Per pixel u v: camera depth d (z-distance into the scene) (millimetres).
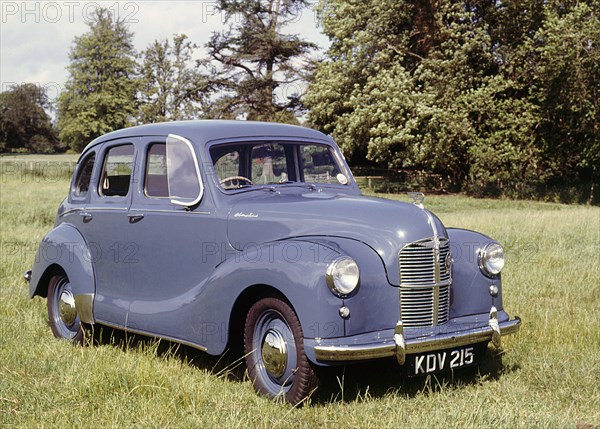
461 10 32125
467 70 32094
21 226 14992
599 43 27172
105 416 4344
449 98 31406
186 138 5602
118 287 6043
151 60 57781
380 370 5344
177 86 55031
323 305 4363
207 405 4574
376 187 35750
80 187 6777
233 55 48031
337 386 4992
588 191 30141
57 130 79062
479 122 32156
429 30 33844
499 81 31281
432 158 32688
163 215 5641
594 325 6449
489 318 5160
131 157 6090
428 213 4973
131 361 5332
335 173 6188
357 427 4215
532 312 6984
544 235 13070
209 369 5484
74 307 6426
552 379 5098
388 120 31922
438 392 4883
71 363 5441
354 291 4508
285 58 48156
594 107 27578
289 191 5734
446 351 4801
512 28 31734
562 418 4305
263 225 5055
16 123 78062
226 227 5219
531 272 9266
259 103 47531
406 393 4910
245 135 5719
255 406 4562
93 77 62469
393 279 4715
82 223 6496
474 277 5316
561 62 27500
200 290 5238
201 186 5406
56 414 4402
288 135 5996
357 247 4734
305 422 4305
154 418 4305
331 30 36625
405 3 34250
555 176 32500
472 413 4332
